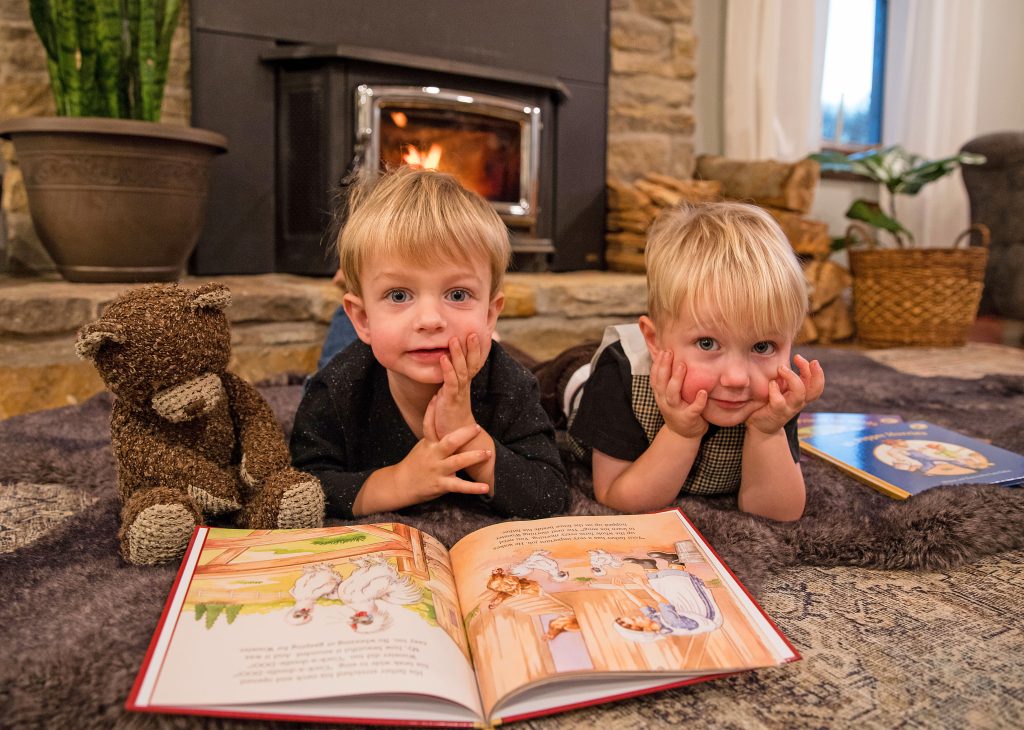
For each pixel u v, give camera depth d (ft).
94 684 1.90
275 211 7.47
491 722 1.79
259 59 7.18
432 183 2.82
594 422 3.20
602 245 9.43
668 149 10.05
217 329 2.76
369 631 1.96
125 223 5.94
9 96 6.68
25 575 2.53
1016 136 10.14
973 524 2.84
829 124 12.34
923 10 11.80
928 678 2.06
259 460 2.87
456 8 8.02
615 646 1.98
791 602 2.50
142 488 2.77
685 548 2.52
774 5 10.28
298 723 1.82
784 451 2.93
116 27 6.04
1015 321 10.89
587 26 8.91
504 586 2.26
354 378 3.10
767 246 2.70
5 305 5.25
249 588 2.16
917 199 12.09
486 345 2.86
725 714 1.90
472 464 2.90
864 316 9.17
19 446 3.89
